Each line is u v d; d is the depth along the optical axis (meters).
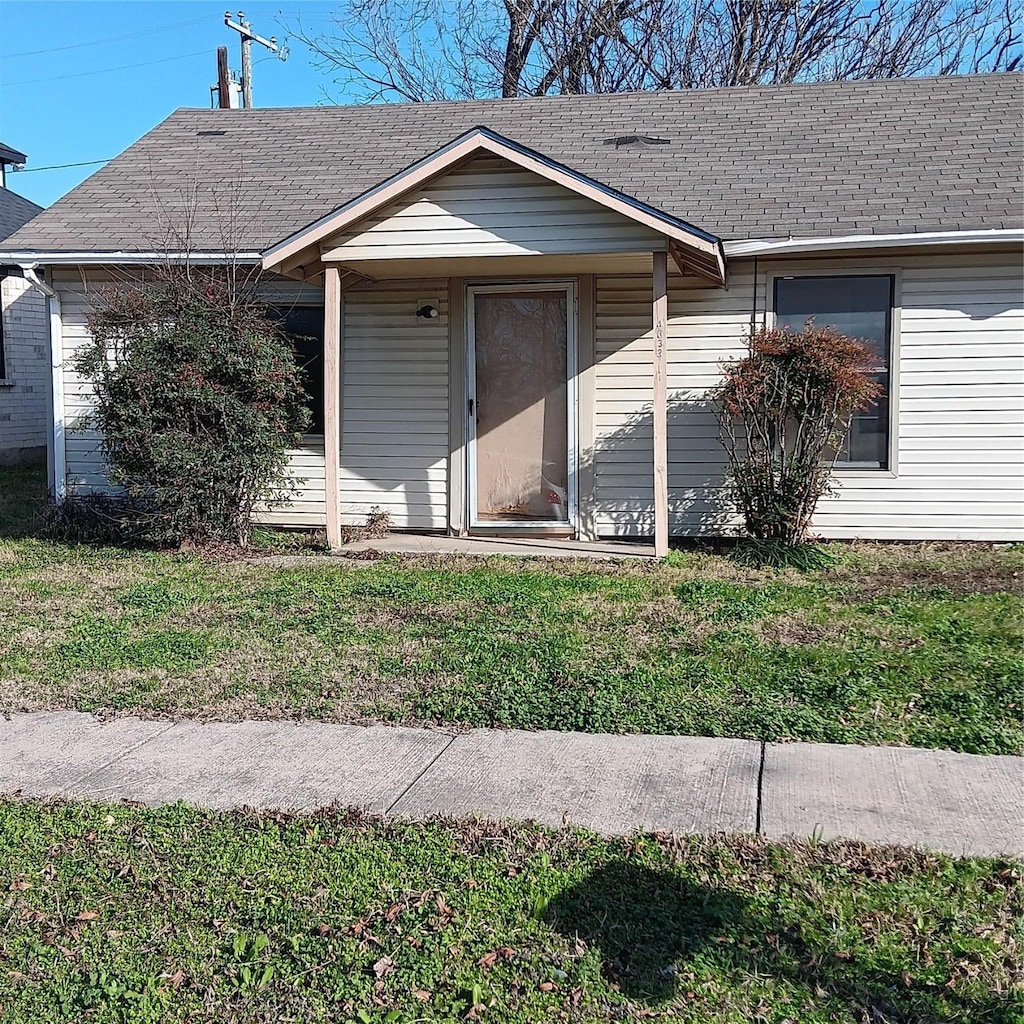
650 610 7.29
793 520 9.28
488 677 5.83
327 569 8.95
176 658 6.30
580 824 4.05
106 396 9.78
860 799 4.23
